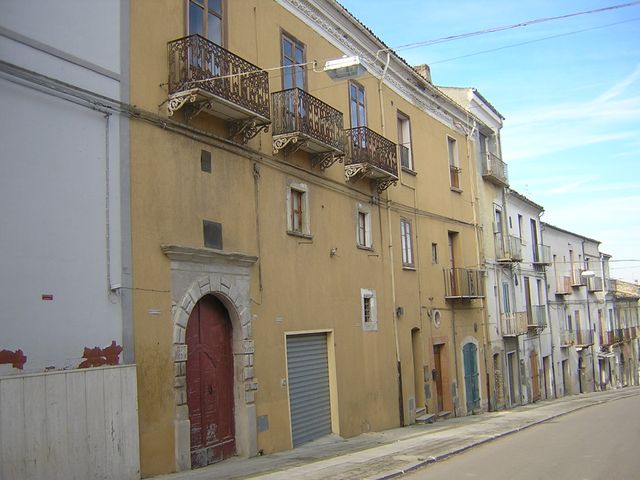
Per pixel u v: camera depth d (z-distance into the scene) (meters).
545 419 21.70
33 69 8.82
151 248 10.46
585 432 16.92
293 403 14.09
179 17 11.63
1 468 7.62
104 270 9.56
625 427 17.75
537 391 33.59
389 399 18.41
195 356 11.55
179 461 10.42
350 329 16.75
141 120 10.54
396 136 20.69
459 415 23.14
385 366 18.41
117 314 9.69
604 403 29.92
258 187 13.48
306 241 15.11
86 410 8.77
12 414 7.82
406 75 21.61
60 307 8.84
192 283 11.24
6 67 8.42
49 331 8.66
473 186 27.06
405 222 20.81
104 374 9.13
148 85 10.77
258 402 12.80
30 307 8.45
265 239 13.56
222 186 12.34
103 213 9.66
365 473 10.31
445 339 22.83
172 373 10.56
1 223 8.22
